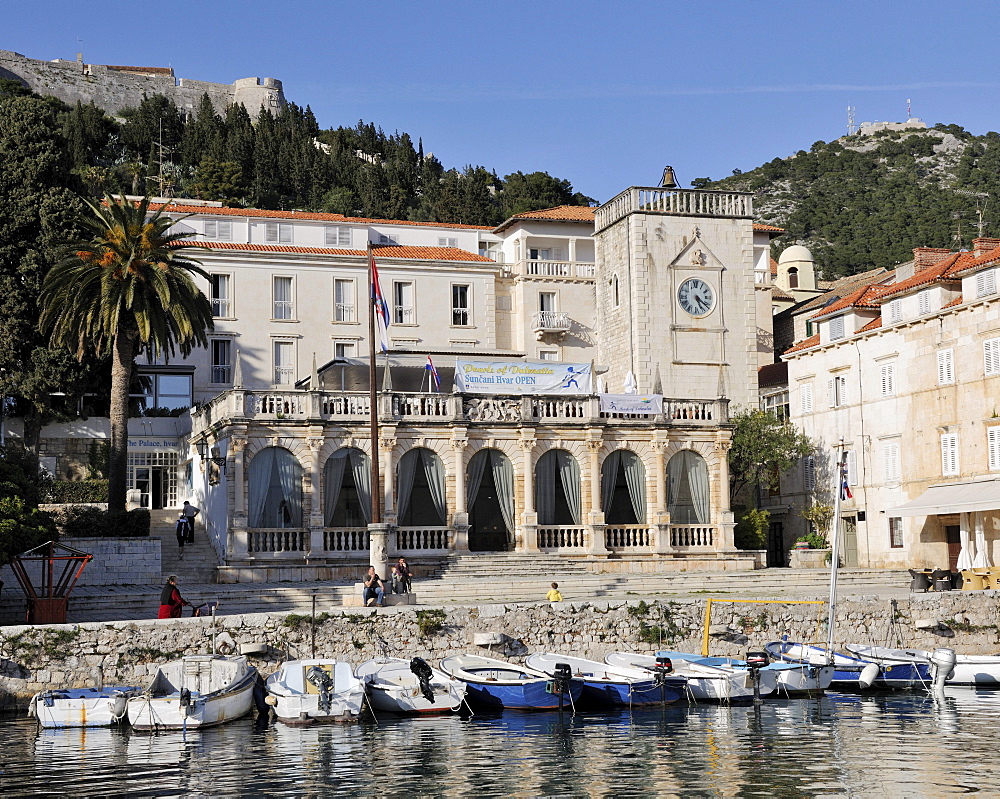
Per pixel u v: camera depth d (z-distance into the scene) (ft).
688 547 201.16
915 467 209.97
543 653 133.69
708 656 137.08
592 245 293.84
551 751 99.76
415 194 563.48
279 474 183.11
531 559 189.67
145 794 84.28
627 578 178.50
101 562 162.91
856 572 190.29
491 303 276.62
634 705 123.13
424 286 271.69
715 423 205.36
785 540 246.68
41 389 216.33
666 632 140.15
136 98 623.77
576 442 198.80
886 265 567.59
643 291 242.37
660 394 205.26
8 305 216.33
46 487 213.87
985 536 193.98
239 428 180.14
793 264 341.21
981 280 194.70
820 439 236.43
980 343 195.11
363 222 283.18
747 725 112.16
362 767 93.40
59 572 159.94
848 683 135.85
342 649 129.59
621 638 138.82
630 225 244.22
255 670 120.88
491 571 183.93
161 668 119.65
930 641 150.00
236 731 110.83
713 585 180.86
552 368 201.36
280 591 154.81
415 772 91.35
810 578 188.55
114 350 189.88
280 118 639.76
